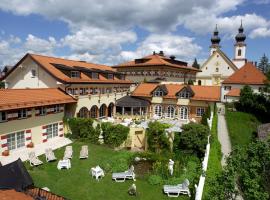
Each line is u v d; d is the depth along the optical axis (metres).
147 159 28.66
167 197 21.41
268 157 16.61
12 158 26.36
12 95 29.42
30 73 40.03
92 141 33.91
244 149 18.11
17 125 28.34
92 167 26.25
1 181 16.62
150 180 23.73
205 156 26.03
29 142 30.09
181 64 77.12
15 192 14.45
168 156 29.77
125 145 33.31
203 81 83.44
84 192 21.33
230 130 39.88
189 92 47.31
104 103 45.72
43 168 24.95
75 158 28.28
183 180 23.56
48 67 38.41
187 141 30.17
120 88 52.28
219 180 16.02
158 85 50.81
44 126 32.28
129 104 47.81
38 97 32.09
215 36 91.75
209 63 81.88
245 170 16.61
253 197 15.35
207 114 39.88
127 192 21.81
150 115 51.09
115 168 25.84
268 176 16.73
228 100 55.03
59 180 23.03
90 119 34.69
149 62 65.88
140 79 66.62
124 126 33.34
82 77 42.12
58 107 34.88
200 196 18.73
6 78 41.81
